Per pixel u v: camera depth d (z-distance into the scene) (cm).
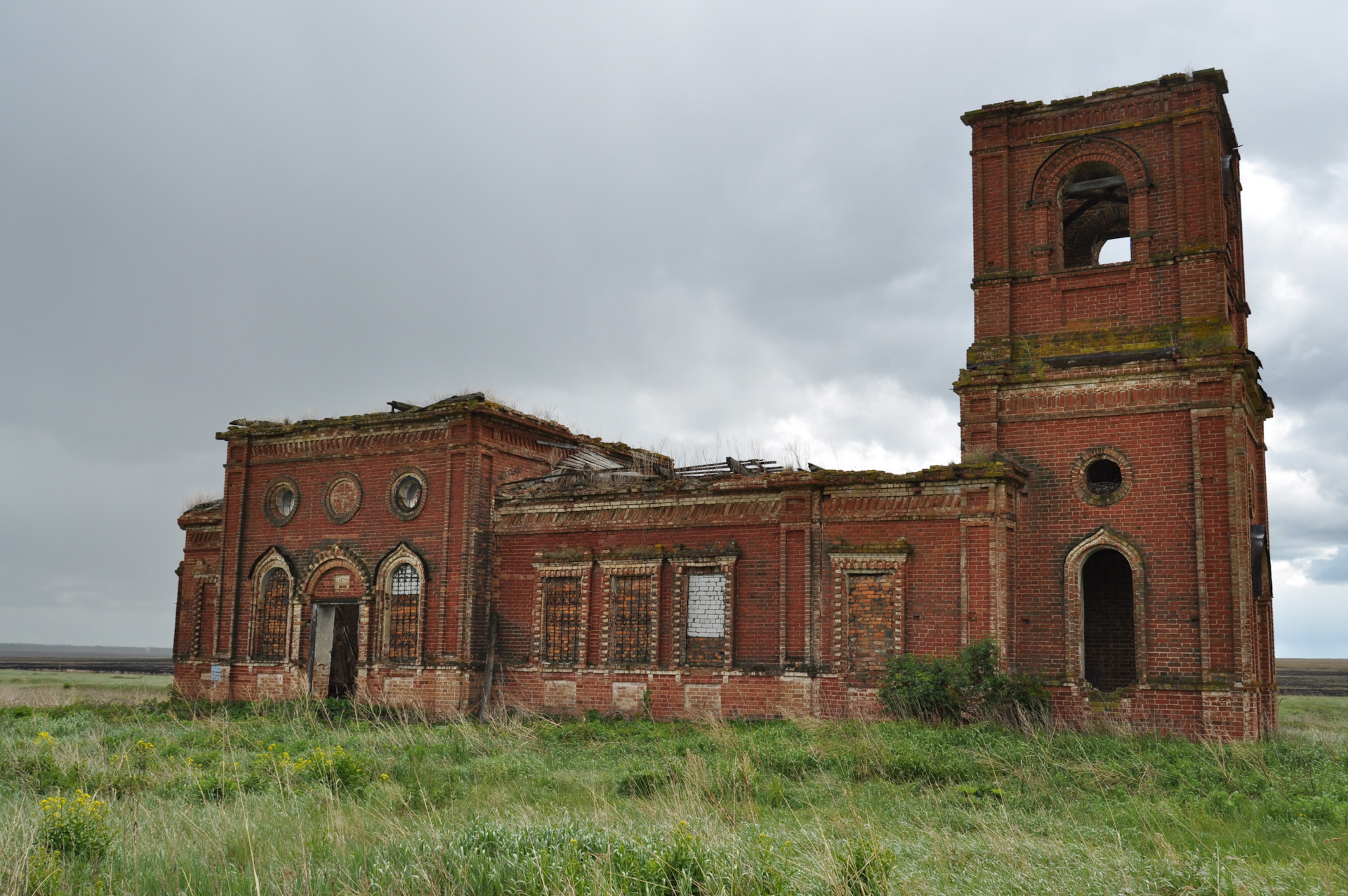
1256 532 2169
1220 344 2088
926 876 945
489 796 1423
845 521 2308
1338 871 990
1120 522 2131
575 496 2673
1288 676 8625
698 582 2492
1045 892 893
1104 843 1099
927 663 2102
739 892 866
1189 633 2031
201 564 3369
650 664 2498
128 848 1092
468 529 2719
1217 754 1641
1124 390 2166
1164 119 2236
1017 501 2222
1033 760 1602
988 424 2277
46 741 1856
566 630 2644
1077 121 2345
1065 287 2300
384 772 1600
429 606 2750
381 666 2798
